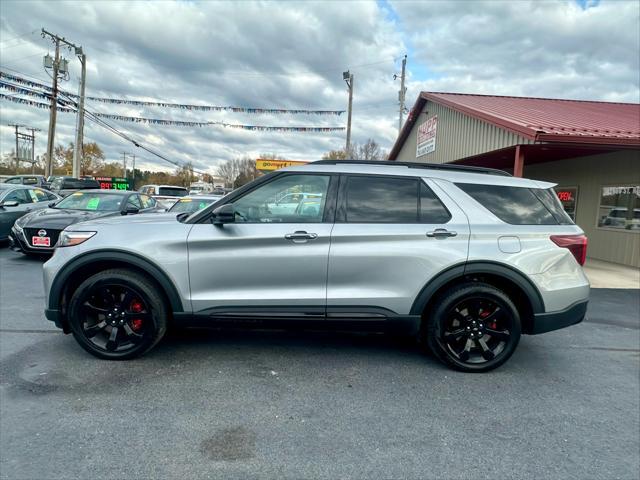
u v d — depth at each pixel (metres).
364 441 2.66
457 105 11.91
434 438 2.72
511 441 2.72
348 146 27.83
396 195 3.68
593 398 3.35
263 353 4.00
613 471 2.45
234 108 23.41
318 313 3.56
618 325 5.42
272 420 2.87
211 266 3.51
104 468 2.33
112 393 3.15
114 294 3.64
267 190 3.66
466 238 3.57
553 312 3.64
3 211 9.57
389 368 3.76
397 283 3.55
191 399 3.10
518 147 8.85
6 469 2.29
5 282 6.58
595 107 13.96
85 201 9.64
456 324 3.71
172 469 2.34
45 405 2.95
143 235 3.56
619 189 11.09
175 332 4.51
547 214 3.77
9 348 3.92
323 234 3.50
